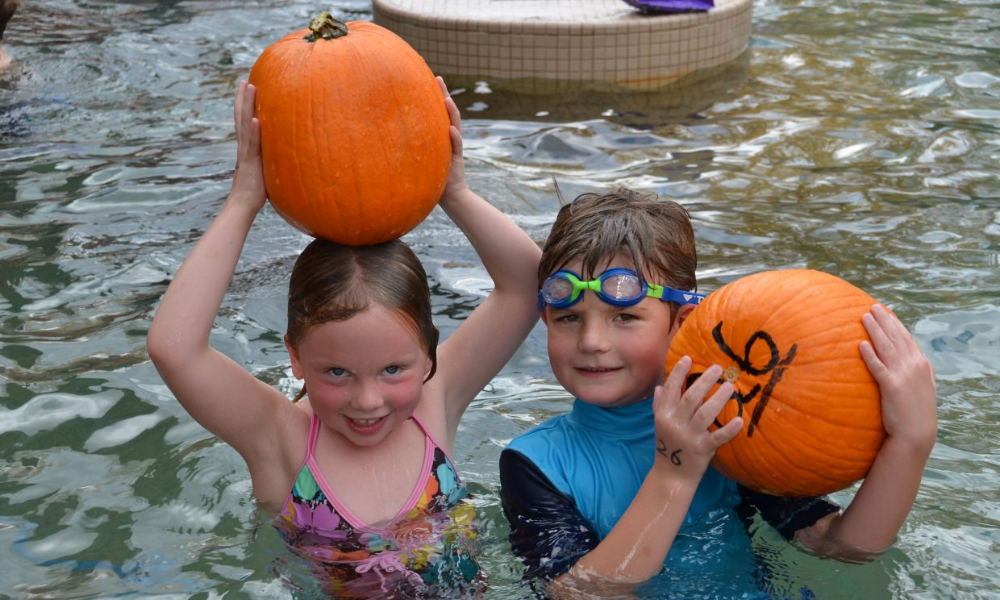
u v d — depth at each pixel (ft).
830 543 9.11
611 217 9.25
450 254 16.66
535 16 27.17
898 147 21.43
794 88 25.57
